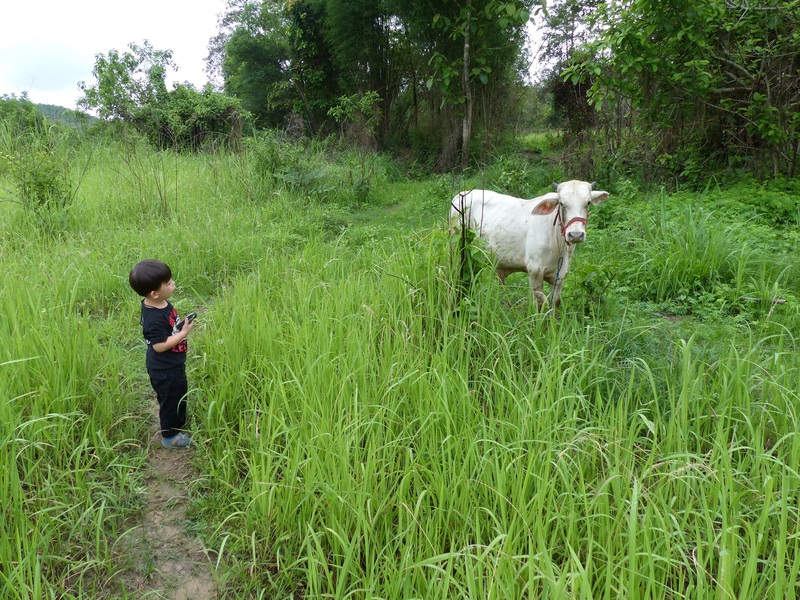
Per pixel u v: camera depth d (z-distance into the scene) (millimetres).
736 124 9617
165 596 2562
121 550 2785
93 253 6305
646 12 8227
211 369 4012
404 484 2676
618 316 4699
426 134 17531
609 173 10227
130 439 3367
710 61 9289
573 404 3096
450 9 14352
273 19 23828
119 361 4055
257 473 2904
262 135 12805
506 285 5480
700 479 2465
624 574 2287
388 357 3625
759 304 5199
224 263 6414
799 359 3842
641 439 3018
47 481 2875
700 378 3119
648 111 10070
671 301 5535
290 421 3180
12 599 2258
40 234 7258
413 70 17438
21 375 3439
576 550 2420
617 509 2510
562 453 2557
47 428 3211
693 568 2434
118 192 9203
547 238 4473
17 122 10805
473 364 3773
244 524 2889
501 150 15414
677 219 6832
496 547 2400
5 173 9250
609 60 9008
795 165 8898
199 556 2793
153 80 16500
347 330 3947
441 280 4137
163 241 7008
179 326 3406
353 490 2639
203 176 10820
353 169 12000
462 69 14391
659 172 10164
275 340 3900
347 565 2318
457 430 3102
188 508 3057
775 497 2502
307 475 2760
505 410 3389
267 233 7758
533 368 3779
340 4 16922
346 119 16844
